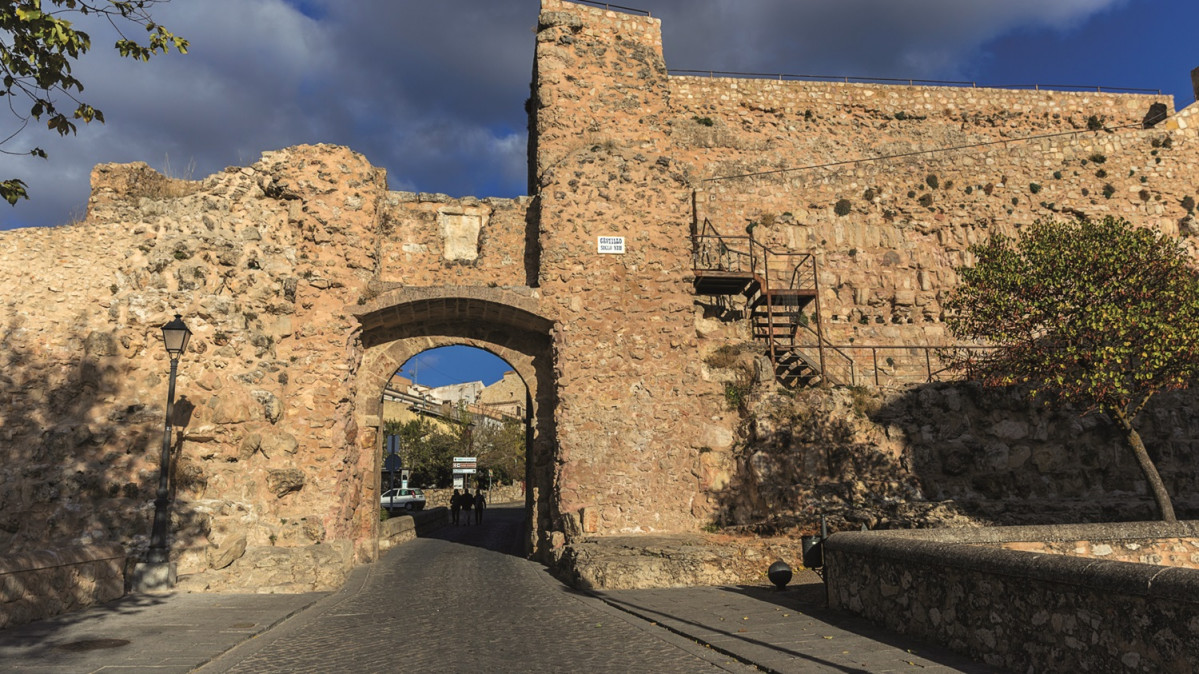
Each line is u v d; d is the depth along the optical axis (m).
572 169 16.20
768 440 15.45
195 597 10.88
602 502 14.88
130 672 6.44
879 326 20.30
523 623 9.06
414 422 48.56
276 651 7.55
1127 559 9.20
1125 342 12.07
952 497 15.60
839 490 15.15
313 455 13.96
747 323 18.58
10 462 11.77
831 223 20.97
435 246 16.81
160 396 12.74
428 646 7.75
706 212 20.67
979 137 22.48
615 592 11.41
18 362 12.34
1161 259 12.52
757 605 9.77
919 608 7.57
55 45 6.64
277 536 12.98
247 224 14.55
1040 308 12.80
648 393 15.47
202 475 12.73
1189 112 22.75
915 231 21.22
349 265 15.09
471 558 16.81
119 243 13.43
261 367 13.77
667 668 6.67
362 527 15.95
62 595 9.40
